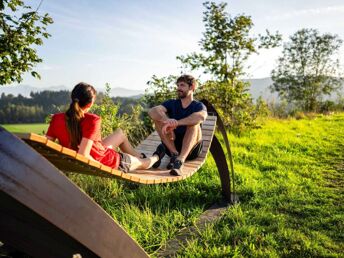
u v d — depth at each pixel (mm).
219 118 6617
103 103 8516
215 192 6918
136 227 5102
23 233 2865
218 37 13656
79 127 3346
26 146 1957
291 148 11336
